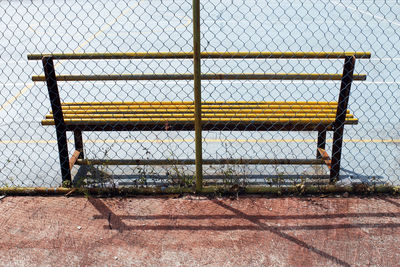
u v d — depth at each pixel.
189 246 3.64
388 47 10.40
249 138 6.02
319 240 3.69
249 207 4.17
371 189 4.37
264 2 15.10
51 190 4.43
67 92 7.97
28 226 3.92
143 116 4.64
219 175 4.91
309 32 11.85
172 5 15.41
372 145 5.70
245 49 10.59
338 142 4.53
